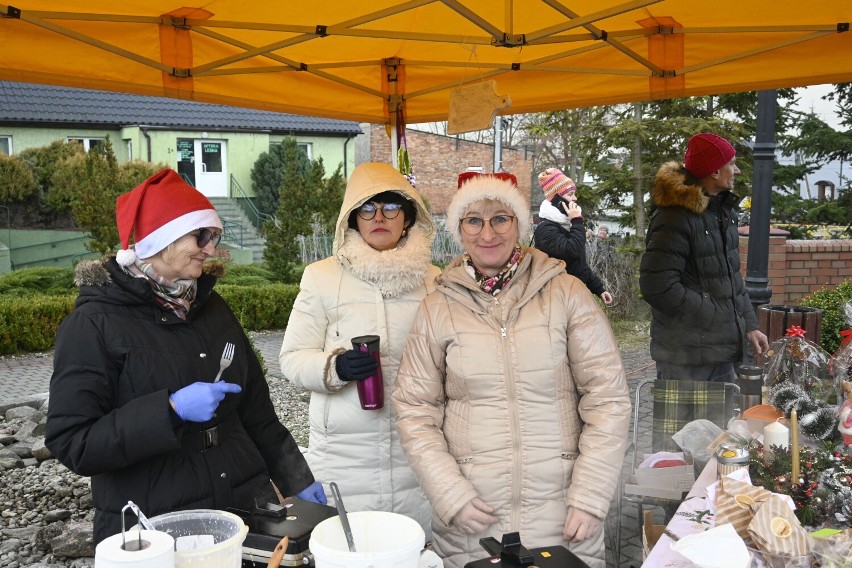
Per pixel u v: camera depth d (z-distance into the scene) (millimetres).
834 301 6629
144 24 3070
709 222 3893
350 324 2719
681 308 3857
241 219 23797
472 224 2348
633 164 11430
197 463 2025
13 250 20266
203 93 3512
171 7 2951
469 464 2322
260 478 2201
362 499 2699
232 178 24109
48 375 10102
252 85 3736
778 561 1655
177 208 1977
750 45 3527
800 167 11203
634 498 3125
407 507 2736
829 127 10898
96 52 3086
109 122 22312
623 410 2330
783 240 8102
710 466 2525
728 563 1557
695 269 3902
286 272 17578
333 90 4098
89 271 1974
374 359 2527
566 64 3941
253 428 2408
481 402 2326
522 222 2369
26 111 21422
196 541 1558
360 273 2715
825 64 3584
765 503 1743
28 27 2861
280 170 24141
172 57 3223
